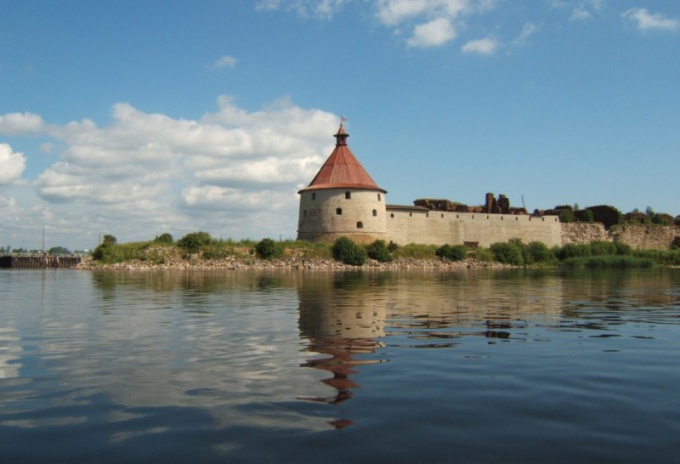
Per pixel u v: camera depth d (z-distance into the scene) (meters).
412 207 78.69
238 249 60.09
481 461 4.39
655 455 4.52
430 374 7.25
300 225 74.62
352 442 4.79
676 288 26.81
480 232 82.25
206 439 4.85
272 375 7.17
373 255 64.75
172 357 8.35
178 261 56.62
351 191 70.69
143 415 5.49
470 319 13.23
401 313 14.45
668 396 6.24
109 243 59.12
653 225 99.25
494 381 6.90
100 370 7.46
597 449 4.65
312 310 15.10
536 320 13.11
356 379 6.96
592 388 6.59
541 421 5.36
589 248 83.44
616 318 13.66
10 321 12.66
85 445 4.72
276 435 4.95
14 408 5.72
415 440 4.84
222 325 11.97
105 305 16.58
